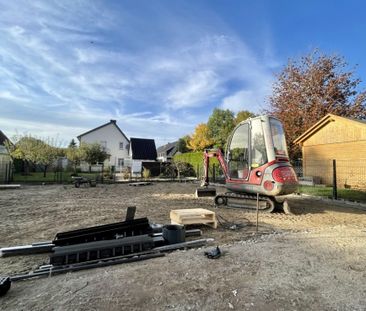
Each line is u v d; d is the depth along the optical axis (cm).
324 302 293
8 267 396
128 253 440
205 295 303
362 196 1196
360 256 439
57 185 1728
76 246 411
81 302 283
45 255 452
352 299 300
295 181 880
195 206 959
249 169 921
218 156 1066
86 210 852
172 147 6072
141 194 1315
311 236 565
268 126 897
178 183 2061
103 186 1748
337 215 844
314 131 1747
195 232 580
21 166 2470
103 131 4312
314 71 2348
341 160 1577
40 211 824
